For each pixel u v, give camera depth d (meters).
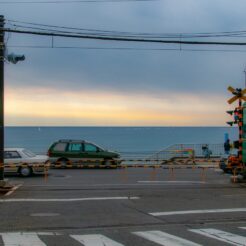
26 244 10.13
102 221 13.29
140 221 13.32
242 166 25.25
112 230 11.96
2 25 21.09
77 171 31.16
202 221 13.39
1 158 21.52
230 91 25.80
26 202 17.22
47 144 117.00
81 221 13.27
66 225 12.65
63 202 17.23
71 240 10.59
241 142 25.58
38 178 26.56
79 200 17.78
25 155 27.92
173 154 43.50
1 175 21.52
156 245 10.05
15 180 25.36
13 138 176.00
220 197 18.73
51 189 21.31
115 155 33.91
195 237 10.97
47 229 12.09
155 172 30.64
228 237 10.95
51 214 14.52
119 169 33.12
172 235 11.23
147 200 17.81
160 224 12.88
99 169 33.03
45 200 17.77
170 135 196.88
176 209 15.59
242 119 25.61
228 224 12.92
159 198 18.39
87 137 183.75
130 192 20.28
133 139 157.50
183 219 13.70
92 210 15.37
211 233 11.49
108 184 23.53
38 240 10.58
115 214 14.55
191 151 39.88
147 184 23.56
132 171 31.48
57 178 26.58
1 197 18.59
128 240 10.60
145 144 117.88
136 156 49.06
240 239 10.70
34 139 165.75
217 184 23.64
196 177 27.36
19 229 12.06
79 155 33.59
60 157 33.56
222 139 137.88
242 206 16.28
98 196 18.97
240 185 23.19
